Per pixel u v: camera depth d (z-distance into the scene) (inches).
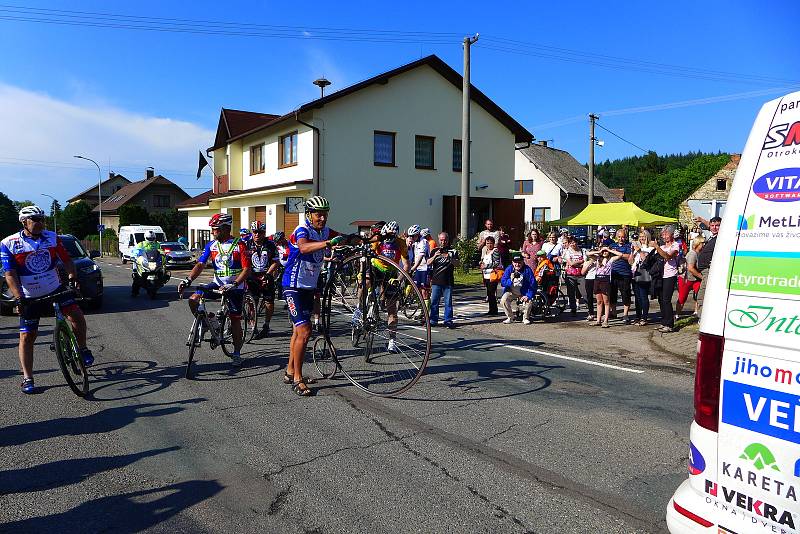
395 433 176.7
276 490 137.4
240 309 259.9
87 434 175.5
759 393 83.5
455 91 954.7
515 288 430.9
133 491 136.9
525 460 155.8
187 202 1418.6
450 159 954.7
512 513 126.1
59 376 246.2
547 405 206.4
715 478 89.0
